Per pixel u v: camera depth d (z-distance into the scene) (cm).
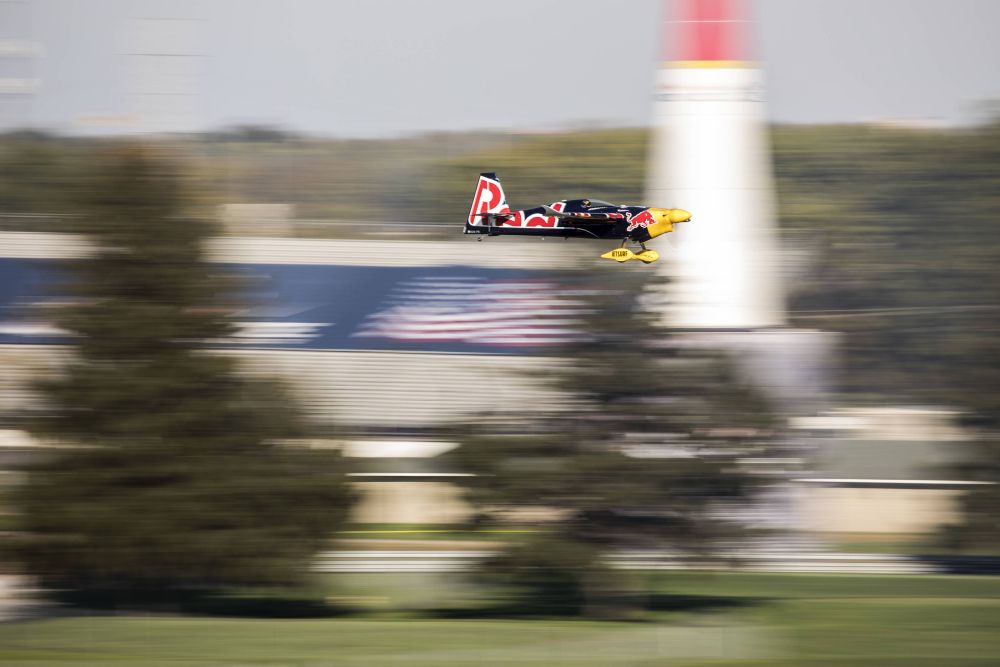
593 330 7588
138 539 6581
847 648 6366
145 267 7050
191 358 7038
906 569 8925
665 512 7338
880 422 11331
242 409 7012
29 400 6981
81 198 7169
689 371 7512
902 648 6438
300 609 7525
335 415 10606
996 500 9269
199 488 6744
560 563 7100
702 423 7350
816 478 9938
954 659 6269
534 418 7538
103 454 6738
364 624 7000
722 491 7356
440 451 10662
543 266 8044
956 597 7994
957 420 10038
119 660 6009
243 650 6247
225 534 6725
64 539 6581
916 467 9812
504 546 7212
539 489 7200
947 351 11306
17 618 7044
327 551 7275
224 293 7294
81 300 7088
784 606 7644
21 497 6738
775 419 7462
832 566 8938
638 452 7425
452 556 8938
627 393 7469
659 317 7712
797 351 11181
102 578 6875
